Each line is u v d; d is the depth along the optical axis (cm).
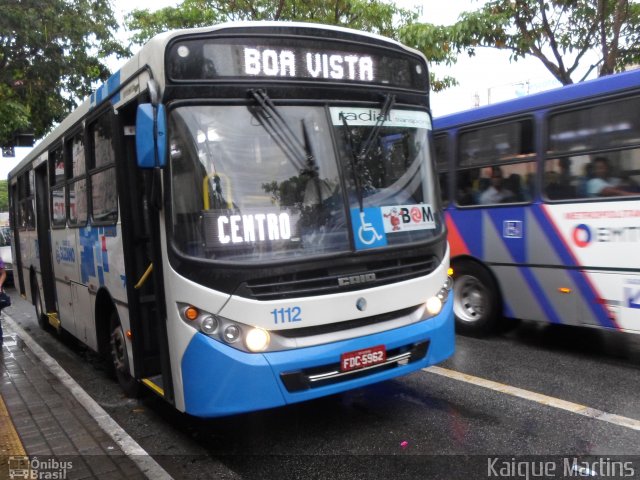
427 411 491
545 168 633
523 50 1080
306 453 423
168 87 392
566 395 515
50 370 673
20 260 1093
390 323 433
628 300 562
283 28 422
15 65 1486
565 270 618
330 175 421
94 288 602
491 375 581
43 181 877
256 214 395
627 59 1076
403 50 485
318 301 395
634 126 553
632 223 555
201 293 382
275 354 384
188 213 391
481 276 720
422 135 491
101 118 552
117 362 575
